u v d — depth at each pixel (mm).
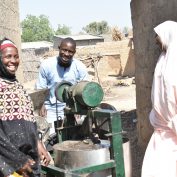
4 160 3480
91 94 4043
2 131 3480
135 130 7562
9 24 10852
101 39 54188
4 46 3623
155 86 4457
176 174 4359
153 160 4441
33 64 25828
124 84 19562
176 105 4289
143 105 6266
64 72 5277
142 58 6188
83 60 21375
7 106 3555
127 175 4391
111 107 4441
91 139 4184
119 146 3986
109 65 26500
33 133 3658
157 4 5605
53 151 4285
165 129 4441
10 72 3635
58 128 4461
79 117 4750
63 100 4383
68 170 3773
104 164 3885
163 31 4445
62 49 5156
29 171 3535
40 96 4793
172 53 4297
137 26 6312
